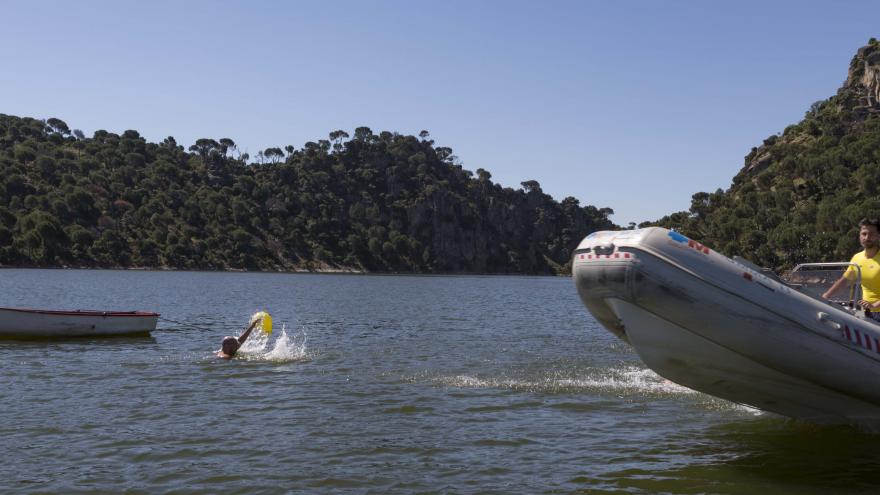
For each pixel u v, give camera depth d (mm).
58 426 8688
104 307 36406
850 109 188375
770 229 151250
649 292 7684
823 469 6941
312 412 9672
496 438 8250
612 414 9523
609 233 8297
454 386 11727
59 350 16156
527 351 16984
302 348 17188
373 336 21219
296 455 7484
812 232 136125
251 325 15734
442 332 22812
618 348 17812
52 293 51688
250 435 8344
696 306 7613
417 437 8297
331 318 29719
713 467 7047
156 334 20766
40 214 162625
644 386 11703
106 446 7758
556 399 10547
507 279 195125
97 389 11344
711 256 7777
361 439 8188
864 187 137125
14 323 17641
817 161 160875
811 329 7602
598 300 8242
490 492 6285
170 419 9180
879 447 7793
